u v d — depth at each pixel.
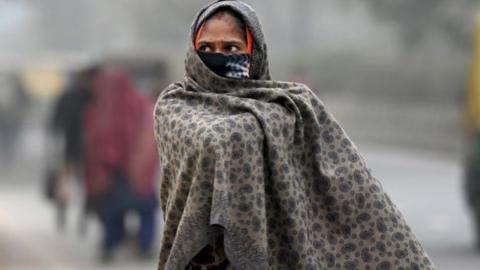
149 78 37.53
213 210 7.31
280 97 7.62
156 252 25.42
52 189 30.73
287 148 7.61
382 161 63.56
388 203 7.84
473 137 26.94
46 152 34.41
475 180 26.44
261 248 7.43
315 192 7.78
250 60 7.86
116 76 23.86
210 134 7.38
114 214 23.95
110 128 23.91
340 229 7.77
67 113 29.44
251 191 7.42
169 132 7.66
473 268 23.20
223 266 7.78
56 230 30.39
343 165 7.80
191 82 7.88
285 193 7.54
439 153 73.00
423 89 84.31
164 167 7.78
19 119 57.84
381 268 7.75
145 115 24.08
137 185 23.94
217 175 7.32
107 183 23.92
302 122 7.70
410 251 7.78
